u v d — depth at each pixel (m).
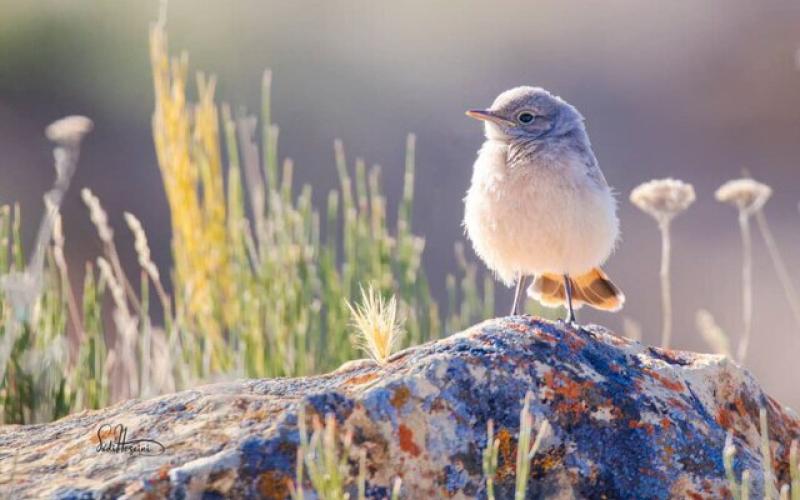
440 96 31.88
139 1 32.44
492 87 32.56
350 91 31.41
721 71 32.81
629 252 25.69
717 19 33.62
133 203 25.86
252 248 12.67
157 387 11.29
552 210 10.50
